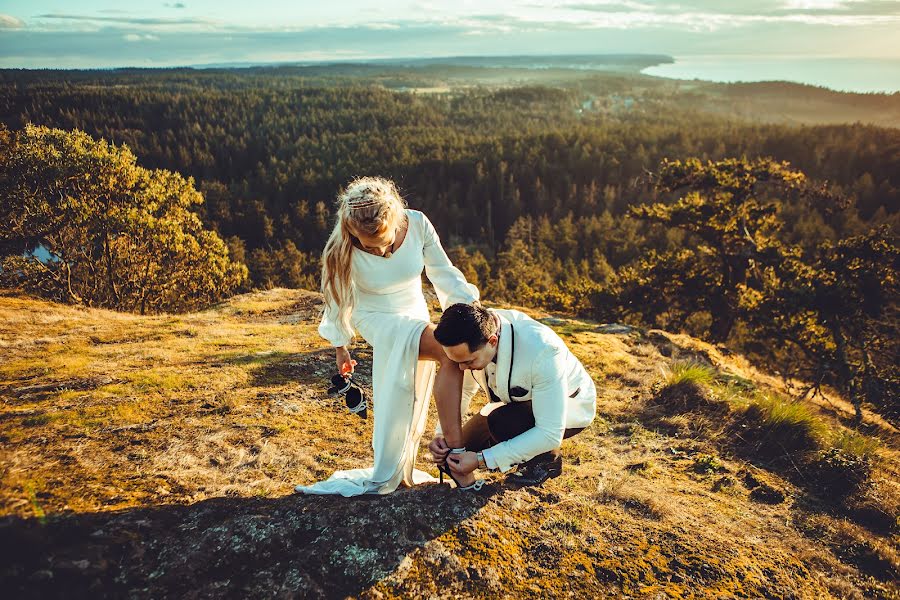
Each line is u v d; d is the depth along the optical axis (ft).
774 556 8.61
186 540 6.81
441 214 337.31
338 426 13.66
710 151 378.53
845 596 7.93
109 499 7.61
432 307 31.83
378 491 8.66
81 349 20.33
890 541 9.95
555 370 7.58
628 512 9.36
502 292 165.07
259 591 6.17
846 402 42.22
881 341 52.54
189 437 11.46
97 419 11.94
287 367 18.65
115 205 65.16
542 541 7.73
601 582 7.13
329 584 6.44
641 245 246.47
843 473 12.08
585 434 14.57
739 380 21.71
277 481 9.82
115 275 68.54
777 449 13.74
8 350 19.62
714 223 68.39
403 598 6.40
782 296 55.77
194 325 27.22
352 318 8.91
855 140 354.95
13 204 61.31
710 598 7.09
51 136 62.54
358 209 7.56
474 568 6.94
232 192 369.09
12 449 9.66
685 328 88.84
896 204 283.38
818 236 219.00
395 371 8.19
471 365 7.52
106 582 5.92
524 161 390.21
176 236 67.26
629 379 19.89
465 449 8.75
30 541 6.09
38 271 63.93
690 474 12.28
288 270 220.64
